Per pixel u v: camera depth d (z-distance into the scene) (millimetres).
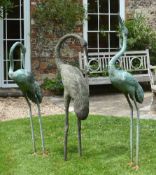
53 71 14891
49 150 8047
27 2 14688
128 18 15359
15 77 7441
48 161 7477
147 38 15086
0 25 14555
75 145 8273
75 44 14922
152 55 15188
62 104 12930
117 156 7578
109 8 15289
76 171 6965
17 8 14680
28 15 14727
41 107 12383
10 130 9547
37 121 10281
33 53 14797
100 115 10828
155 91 11141
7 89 14492
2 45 14633
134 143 8289
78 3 14922
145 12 15484
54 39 14867
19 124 10047
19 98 13617
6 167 7312
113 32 15320
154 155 7586
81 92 7152
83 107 7164
